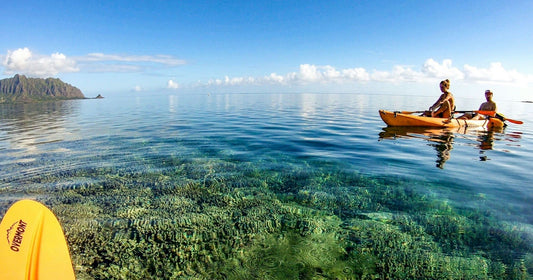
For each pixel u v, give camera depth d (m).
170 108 24.06
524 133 8.88
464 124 9.58
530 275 2.14
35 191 3.90
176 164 5.21
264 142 7.46
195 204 3.44
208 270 2.24
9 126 12.07
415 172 4.63
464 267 2.25
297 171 4.74
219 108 23.25
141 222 2.97
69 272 2.10
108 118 14.94
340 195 3.68
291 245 2.57
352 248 2.52
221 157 5.75
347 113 17.11
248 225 2.92
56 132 9.71
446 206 3.31
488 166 4.97
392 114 9.91
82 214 3.16
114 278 2.15
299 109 21.02
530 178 4.29
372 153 6.06
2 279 1.92
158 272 2.22
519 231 2.73
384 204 3.39
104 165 5.17
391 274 2.19
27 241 2.16
